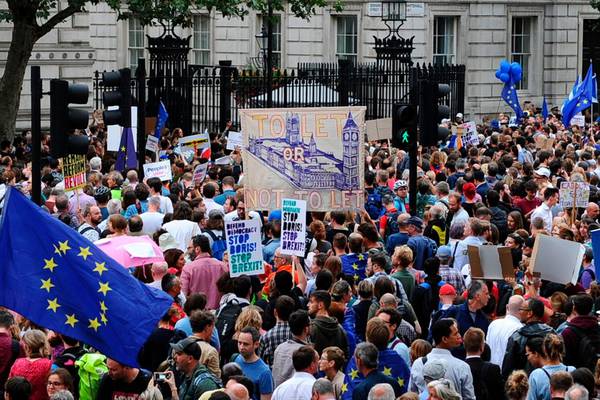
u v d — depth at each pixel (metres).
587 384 13.69
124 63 54.47
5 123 35.25
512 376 13.66
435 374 13.42
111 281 13.38
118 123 22.80
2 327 14.88
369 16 55.38
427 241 20.55
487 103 56.84
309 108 21.73
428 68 48.94
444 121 41.84
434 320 16.95
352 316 16.59
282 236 18.25
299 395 13.75
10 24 44.72
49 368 14.10
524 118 47.72
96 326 13.29
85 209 21.28
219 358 15.51
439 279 18.45
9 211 13.27
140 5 34.69
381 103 46.66
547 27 57.72
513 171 27.53
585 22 58.66
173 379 13.30
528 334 15.30
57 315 13.26
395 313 15.20
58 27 45.75
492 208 23.83
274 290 16.80
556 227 21.25
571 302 16.09
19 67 35.31
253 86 45.31
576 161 32.19
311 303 15.71
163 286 15.98
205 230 20.88
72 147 19.67
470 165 29.47
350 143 21.69
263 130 21.78
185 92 42.62
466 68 56.31
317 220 20.48
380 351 14.45
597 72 59.09
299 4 41.88
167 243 19.22
